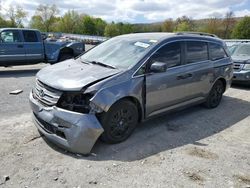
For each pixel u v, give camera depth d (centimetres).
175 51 498
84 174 333
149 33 546
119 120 409
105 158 373
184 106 538
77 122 360
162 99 471
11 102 623
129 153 392
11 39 1047
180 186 320
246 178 344
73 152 375
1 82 857
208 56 589
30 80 912
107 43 535
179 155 394
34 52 1111
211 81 598
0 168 336
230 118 575
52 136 381
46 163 353
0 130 450
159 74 457
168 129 492
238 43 1005
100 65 447
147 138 447
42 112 384
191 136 466
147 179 330
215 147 427
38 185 307
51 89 381
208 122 542
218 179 338
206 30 7012
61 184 311
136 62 430
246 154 408
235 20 6825
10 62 1062
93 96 369
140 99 430
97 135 372
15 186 304
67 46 1203
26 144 401
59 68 441
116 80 396
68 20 7919
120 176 333
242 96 785
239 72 862
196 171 353
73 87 364
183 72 506
